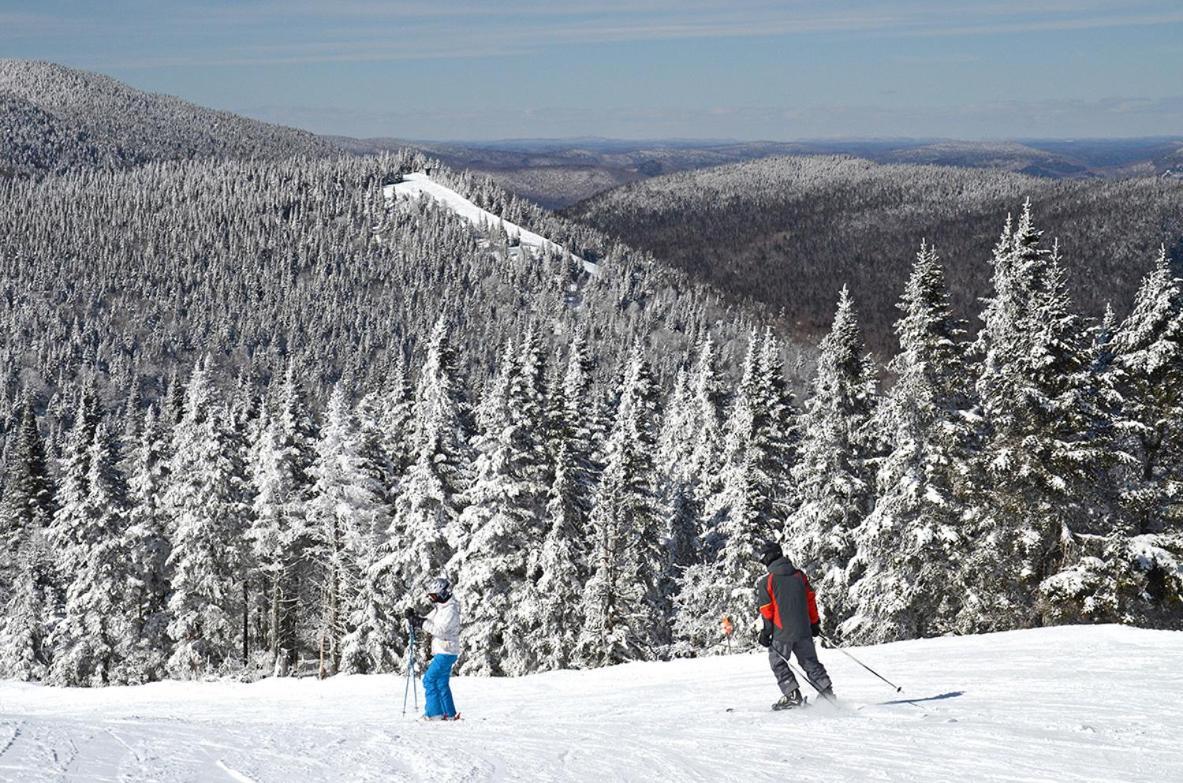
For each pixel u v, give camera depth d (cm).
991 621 2941
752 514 3594
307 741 851
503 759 779
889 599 3053
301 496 4878
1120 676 1195
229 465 4850
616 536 3772
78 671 4791
